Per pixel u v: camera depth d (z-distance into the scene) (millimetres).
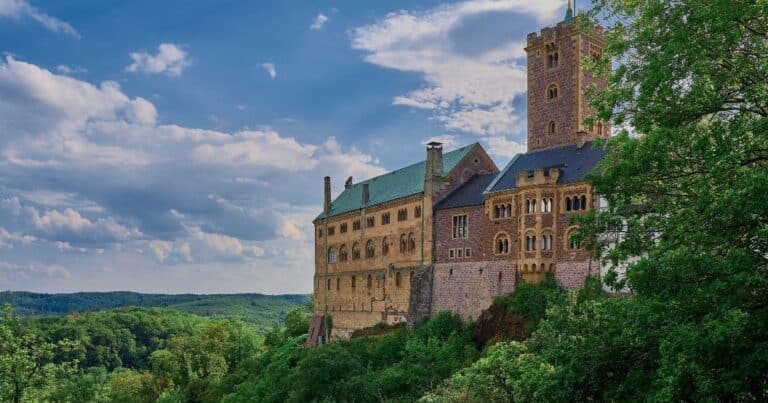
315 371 79500
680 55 30812
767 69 27984
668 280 27688
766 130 27547
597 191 35062
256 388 103625
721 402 27672
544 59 96438
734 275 26281
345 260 130125
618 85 37438
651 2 33781
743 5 28000
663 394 26781
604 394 32406
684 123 32125
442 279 101125
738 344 25891
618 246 33438
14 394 62312
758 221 26891
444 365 84062
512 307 85250
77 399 89625
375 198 122188
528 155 96938
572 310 42750
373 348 101750
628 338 31875
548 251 84875
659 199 33375
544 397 34094
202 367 145250
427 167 105625
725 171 28766
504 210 91562
